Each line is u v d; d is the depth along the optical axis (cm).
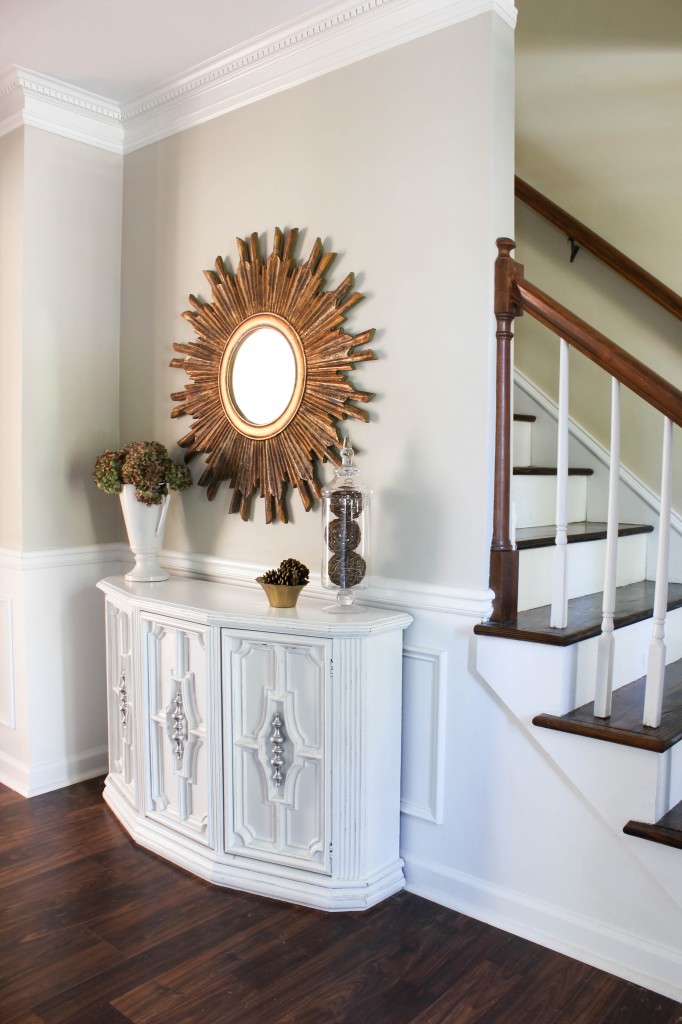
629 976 186
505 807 208
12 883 225
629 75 273
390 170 224
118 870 233
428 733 222
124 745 263
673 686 218
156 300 296
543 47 294
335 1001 177
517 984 184
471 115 206
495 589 210
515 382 298
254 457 262
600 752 185
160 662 244
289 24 237
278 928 205
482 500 208
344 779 211
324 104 239
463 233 209
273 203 254
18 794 288
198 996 178
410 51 218
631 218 275
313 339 241
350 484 224
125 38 247
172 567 295
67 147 291
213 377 273
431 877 223
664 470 180
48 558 290
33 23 238
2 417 291
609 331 280
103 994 178
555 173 293
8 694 295
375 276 228
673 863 175
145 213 299
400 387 223
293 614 220
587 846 194
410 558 224
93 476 279
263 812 224
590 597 246
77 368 299
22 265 279
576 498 281
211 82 267
